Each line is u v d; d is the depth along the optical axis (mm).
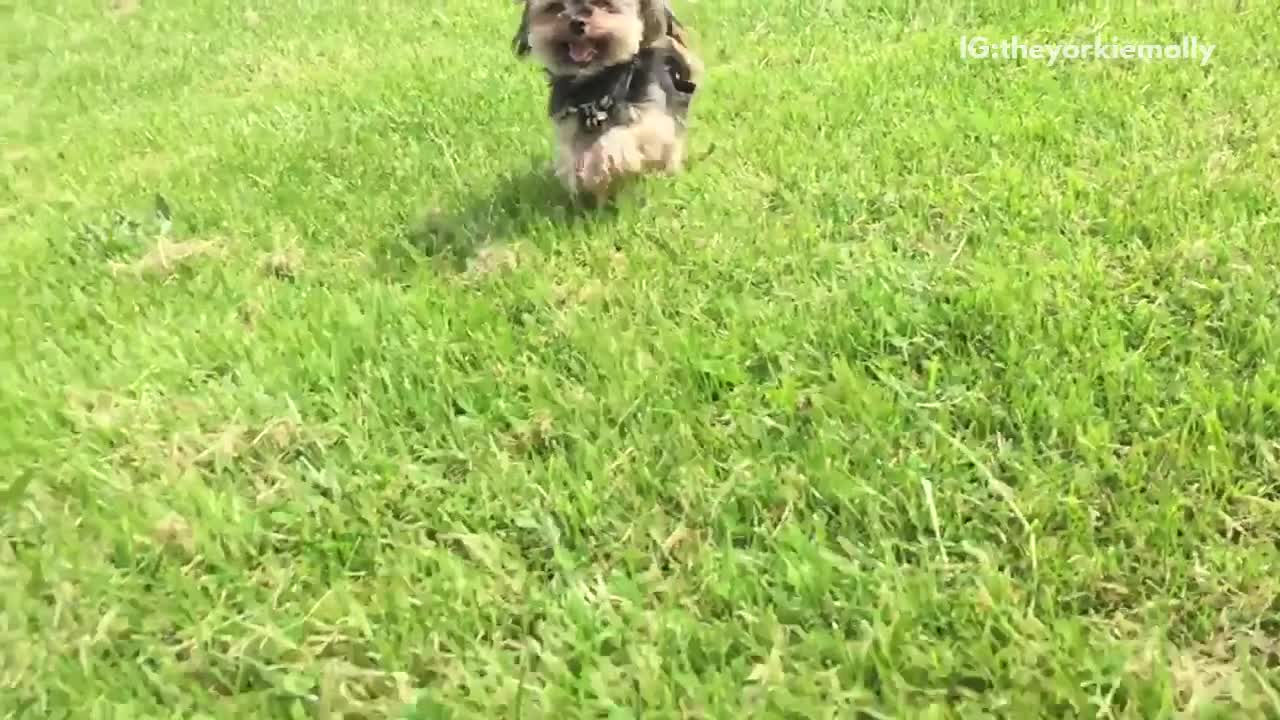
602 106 1430
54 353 1202
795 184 1412
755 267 1200
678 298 1163
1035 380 939
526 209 1437
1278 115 1406
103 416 1063
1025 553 786
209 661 793
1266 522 791
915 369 1018
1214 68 1602
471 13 2750
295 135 1895
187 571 878
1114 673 674
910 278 1124
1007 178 1326
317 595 846
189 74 2541
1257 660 696
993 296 1058
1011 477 863
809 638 730
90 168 1887
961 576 775
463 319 1164
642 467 904
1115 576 761
